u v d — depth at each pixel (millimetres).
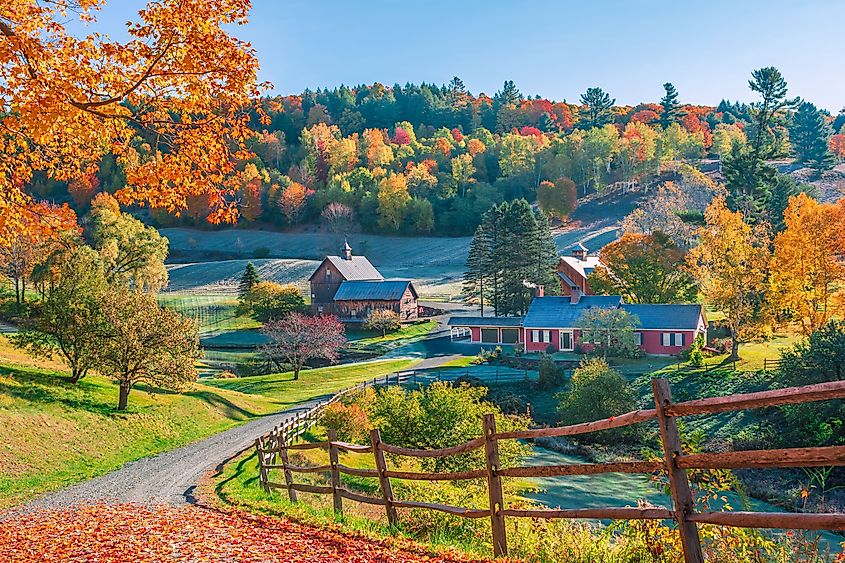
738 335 53062
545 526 9711
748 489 26891
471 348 71062
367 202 159500
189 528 11023
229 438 31844
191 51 10992
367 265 101625
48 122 10406
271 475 22141
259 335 81938
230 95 11633
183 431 33062
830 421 32844
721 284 53156
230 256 141875
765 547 7629
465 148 195000
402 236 153500
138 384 39500
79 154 12734
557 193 141375
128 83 11297
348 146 188000
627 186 155750
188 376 35812
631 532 8359
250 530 10672
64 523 12297
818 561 7191
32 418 27031
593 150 160750
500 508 8344
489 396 49875
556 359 60500
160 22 10953
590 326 59344
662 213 87500
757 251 52719
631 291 71875
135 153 12219
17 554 9359
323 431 35094
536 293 85688
